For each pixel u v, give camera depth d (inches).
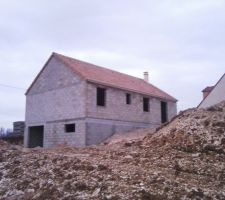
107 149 579.5
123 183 300.8
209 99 758.5
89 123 801.6
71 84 852.6
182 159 416.5
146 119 1016.2
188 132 515.5
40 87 952.9
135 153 474.0
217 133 484.4
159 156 441.1
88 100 811.4
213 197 263.0
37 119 940.6
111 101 887.7
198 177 339.9
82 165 376.8
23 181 340.5
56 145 808.9
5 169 402.0
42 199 279.9
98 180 313.4
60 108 872.9
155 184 295.1
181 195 264.1
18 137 1171.9
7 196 305.7
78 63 956.6
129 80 1083.3
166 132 562.6
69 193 285.1
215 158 413.1
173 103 1158.3
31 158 451.2
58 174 351.3
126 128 927.0
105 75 971.9
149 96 1042.7
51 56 932.0
